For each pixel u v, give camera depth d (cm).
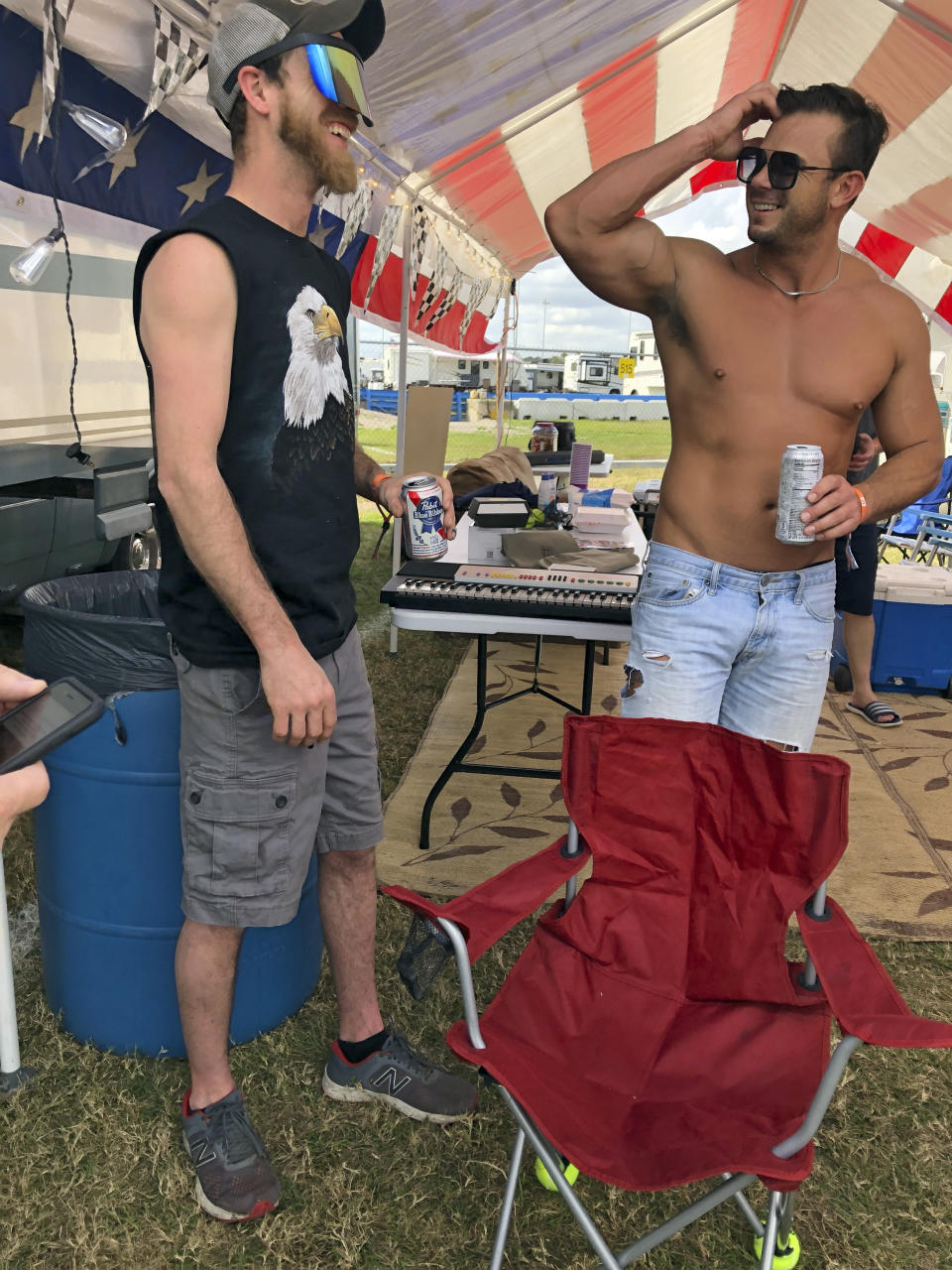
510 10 288
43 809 217
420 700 476
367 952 214
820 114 193
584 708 364
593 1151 137
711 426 213
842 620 523
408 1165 201
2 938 210
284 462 172
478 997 254
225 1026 193
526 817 357
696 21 421
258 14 157
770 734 229
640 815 179
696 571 217
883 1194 198
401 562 532
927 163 496
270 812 180
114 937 216
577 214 202
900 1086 229
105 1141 203
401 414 505
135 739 200
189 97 266
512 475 613
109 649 197
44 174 221
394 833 340
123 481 440
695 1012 174
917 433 222
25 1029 233
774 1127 143
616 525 398
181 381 154
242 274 158
